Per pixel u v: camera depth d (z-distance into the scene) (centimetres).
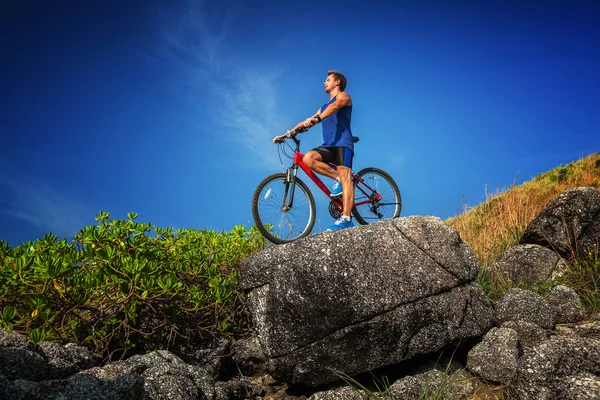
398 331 376
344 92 562
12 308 377
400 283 385
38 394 243
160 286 407
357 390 355
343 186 546
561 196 598
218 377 431
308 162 544
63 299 394
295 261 391
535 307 445
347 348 372
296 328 379
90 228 459
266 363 395
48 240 454
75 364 333
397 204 655
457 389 355
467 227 812
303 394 399
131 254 450
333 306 373
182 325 469
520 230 712
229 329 503
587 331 424
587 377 302
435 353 416
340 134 555
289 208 548
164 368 330
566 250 578
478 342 409
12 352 294
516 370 341
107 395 255
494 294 534
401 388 349
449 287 400
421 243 409
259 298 404
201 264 495
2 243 444
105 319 420
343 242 394
